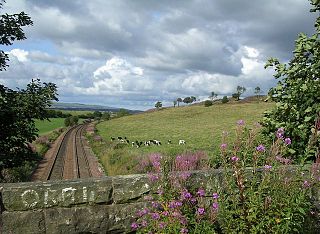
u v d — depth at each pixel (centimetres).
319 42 712
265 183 439
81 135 6662
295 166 527
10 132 932
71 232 468
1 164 935
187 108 11900
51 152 3797
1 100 911
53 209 464
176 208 448
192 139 4491
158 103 14862
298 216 439
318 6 724
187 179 498
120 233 486
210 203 499
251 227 430
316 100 687
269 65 757
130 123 9588
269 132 730
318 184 492
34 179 2239
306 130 682
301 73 724
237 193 457
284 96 727
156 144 3966
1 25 993
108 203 482
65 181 476
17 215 453
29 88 1006
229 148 539
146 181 492
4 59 1037
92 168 2686
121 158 2614
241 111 9956
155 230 454
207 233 438
